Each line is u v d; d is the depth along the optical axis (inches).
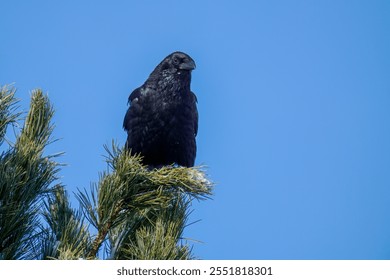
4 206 276.5
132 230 319.9
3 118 288.8
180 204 332.5
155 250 278.8
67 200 307.9
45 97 313.1
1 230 276.4
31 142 298.5
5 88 291.0
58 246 284.4
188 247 294.8
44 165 299.3
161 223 303.3
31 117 307.0
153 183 322.3
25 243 284.8
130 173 309.3
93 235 303.7
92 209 301.7
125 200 310.0
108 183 305.0
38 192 295.0
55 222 299.4
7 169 285.1
